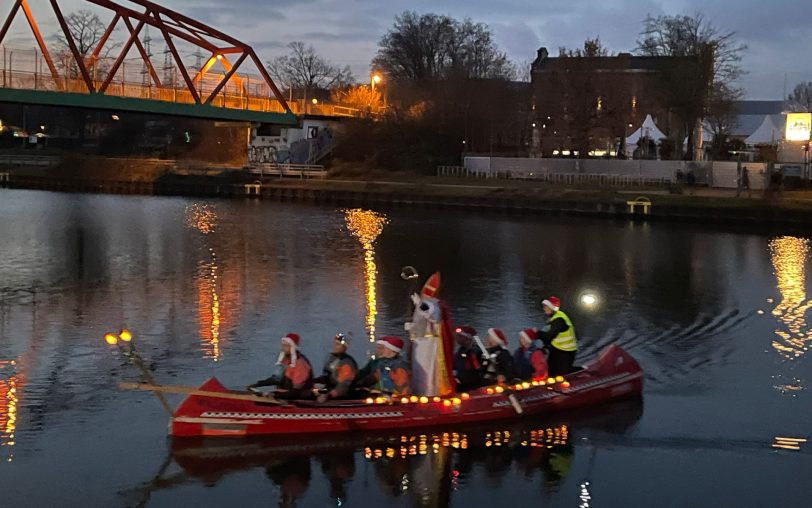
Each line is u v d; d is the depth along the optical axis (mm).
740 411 17234
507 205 68062
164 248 43688
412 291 31031
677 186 67188
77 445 15062
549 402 16438
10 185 96812
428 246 45625
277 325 25016
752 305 29016
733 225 58156
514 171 80250
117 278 33656
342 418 14992
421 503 13062
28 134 121250
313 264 38281
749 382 19391
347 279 33844
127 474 13875
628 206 62375
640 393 17875
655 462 14602
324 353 21922
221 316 26234
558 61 85938
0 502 12969
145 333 23828
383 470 14039
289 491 13344
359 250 43719
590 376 16984
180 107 78188
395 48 117438
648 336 24141
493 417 15898
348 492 13336
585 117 82125
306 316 26344
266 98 94125
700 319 26609
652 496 13422
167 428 15836
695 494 13508
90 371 19844
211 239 48000
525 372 16219
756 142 84188
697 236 51750
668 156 80500
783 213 56656
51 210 66625
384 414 15172
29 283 32312
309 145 94062
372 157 89688
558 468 14297
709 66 78375
